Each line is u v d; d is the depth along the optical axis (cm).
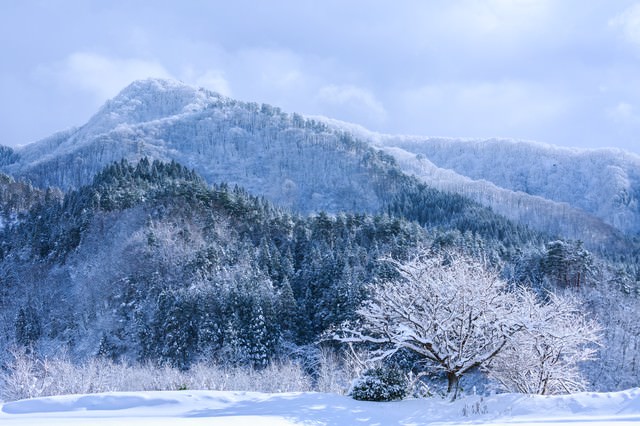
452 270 2570
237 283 7719
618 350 6044
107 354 7406
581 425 1492
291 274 8600
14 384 3941
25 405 1981
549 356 2541
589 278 7962
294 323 7456
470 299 2291
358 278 7569
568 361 2661
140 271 9100
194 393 2122
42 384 3925
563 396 1892
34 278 10419
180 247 9456
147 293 8550
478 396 2077
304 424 1634
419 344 2406
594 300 7044
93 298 9162
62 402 2000
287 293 7538
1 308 9619
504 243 12838
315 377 6053
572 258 8019
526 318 2230
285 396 2156
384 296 2520
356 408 1959
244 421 1586
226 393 2161
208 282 7925
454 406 1989
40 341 8719
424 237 10375
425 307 2370
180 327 7088
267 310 7169
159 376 4747
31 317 9075
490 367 2495
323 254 9119
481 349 2361
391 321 2464
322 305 7600
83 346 8312
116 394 2072
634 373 5872
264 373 5306
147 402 2019
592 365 5903
